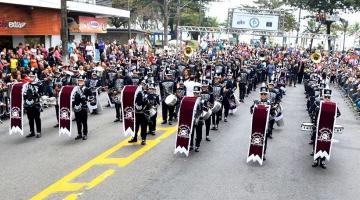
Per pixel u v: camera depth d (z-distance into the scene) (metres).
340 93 29.48
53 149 12.61
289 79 32.78
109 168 10.93
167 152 12.60
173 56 32.06
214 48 45.81
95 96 18.14
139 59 27.36
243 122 17.70
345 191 10.01
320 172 11.37
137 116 13.32
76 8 31.06
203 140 14.34
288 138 15.17
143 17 69.19
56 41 31.97
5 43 26.84
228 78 18.44
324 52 46.00
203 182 10.19
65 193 9.22
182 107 12.16
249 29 48.84
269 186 10.11
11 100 13.90
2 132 14.82
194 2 74.00
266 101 12.64
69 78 18.23
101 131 15.08
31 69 21.62
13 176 10.22
